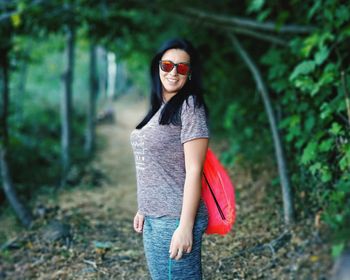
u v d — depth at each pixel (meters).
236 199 4.52
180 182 1.79
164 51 1.88
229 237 3.55
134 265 3.40
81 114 16.98
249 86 7.50
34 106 14.31
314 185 3.58
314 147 3.35
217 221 1.85
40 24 6.14
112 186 6.86
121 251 3.72
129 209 5.28
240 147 5.90
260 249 3.22
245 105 6.36
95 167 8.63
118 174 7.98
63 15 6.23
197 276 1.83
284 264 2.89
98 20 6.54
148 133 1.80
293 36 5.18
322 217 3.09
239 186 4.91
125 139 13.99
